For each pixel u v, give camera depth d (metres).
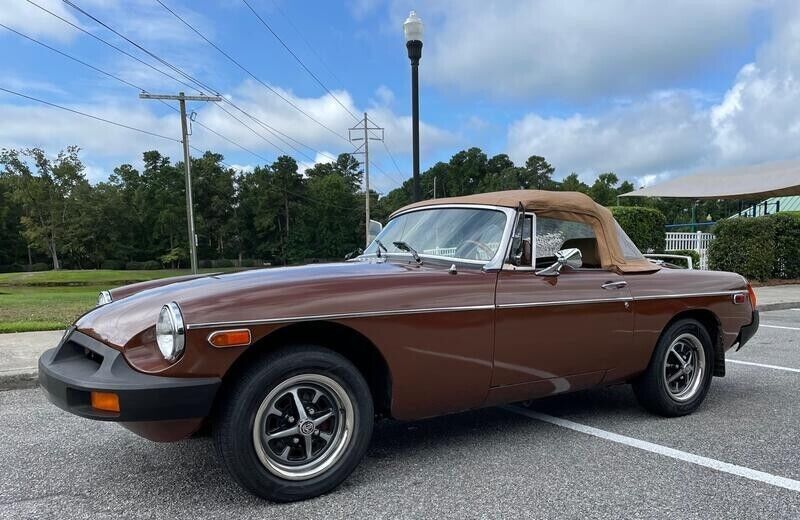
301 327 3.04
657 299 4.32
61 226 76.50
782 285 17.12
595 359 4.02
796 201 29.06
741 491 3.15
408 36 10.32
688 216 59.69
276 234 99.75
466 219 4.01
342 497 3.07
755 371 6.27
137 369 2.73
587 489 3.17
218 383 2.75
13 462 3.63
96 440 4.05
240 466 2.84
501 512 2.89
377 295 3.17
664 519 2.82
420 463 3.56
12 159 72.25
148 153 101.44
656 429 4.25
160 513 2.90
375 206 102.19
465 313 3.40
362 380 3.14
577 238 4.21
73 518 2.85
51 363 3.10
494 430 4.21
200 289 3.01
